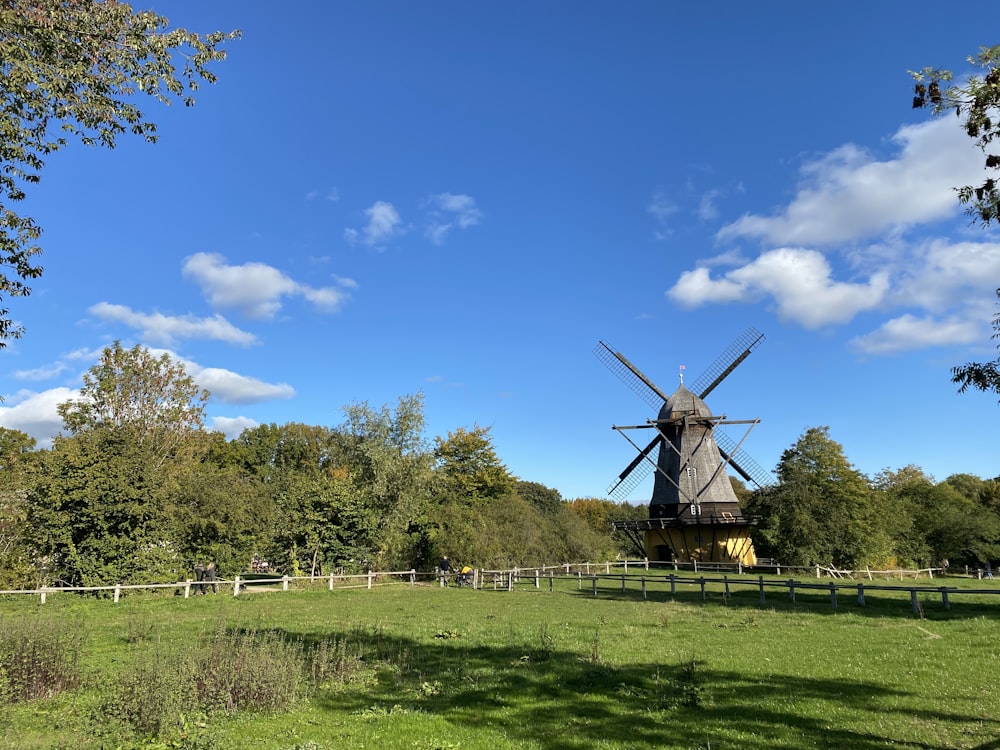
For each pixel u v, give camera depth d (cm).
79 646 1166
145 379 4103
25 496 2680
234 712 901
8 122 933
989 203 633
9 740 754
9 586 2406
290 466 7369
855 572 3794
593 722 858
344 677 1110
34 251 1063
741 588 3022
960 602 2259
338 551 3500
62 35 967
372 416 4259
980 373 629
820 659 1238
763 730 810
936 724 816
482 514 4359
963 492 6662
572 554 4753
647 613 2091
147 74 1037
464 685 1068
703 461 4400
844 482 4016
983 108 631
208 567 2800
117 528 2594
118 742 764
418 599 2688
